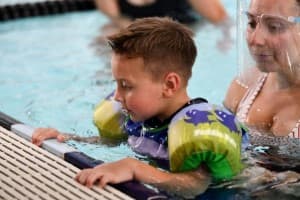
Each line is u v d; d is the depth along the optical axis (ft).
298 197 6.24
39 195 6.07
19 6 16.60
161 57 6.93
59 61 12.91
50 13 16.89
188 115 6.67
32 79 11.84
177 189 6.24
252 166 6.89
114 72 7.02
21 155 7.02
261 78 8.21
